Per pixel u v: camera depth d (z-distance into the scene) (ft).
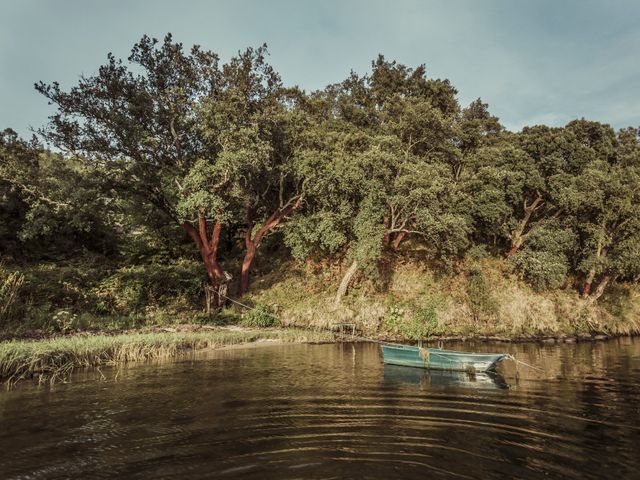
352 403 32.60
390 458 21.98
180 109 86.94
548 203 98.94
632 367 50.19
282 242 117.60
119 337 57.98
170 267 102.58
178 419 28.43
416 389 37.50
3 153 101.50
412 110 99.30
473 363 46.03
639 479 19.77
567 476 20.04
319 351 61.77
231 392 36.06
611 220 89.92
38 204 92.12
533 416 29.45
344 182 84.53
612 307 95.61
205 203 76.69
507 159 98.43
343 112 122.52
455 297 90.27
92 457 22.13
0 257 93.15
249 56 87.40
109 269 100.78
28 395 34.94
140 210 96.84
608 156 111.45
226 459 21.86
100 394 35.27
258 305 91.66
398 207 86.74
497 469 20.75
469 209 93.20
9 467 21.01
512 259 94.27
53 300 78.95
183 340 62.08
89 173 84.74
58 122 81.66
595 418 29.07
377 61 127.44
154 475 20.07
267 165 84.28
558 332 84.48
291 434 25.44
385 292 93.30
